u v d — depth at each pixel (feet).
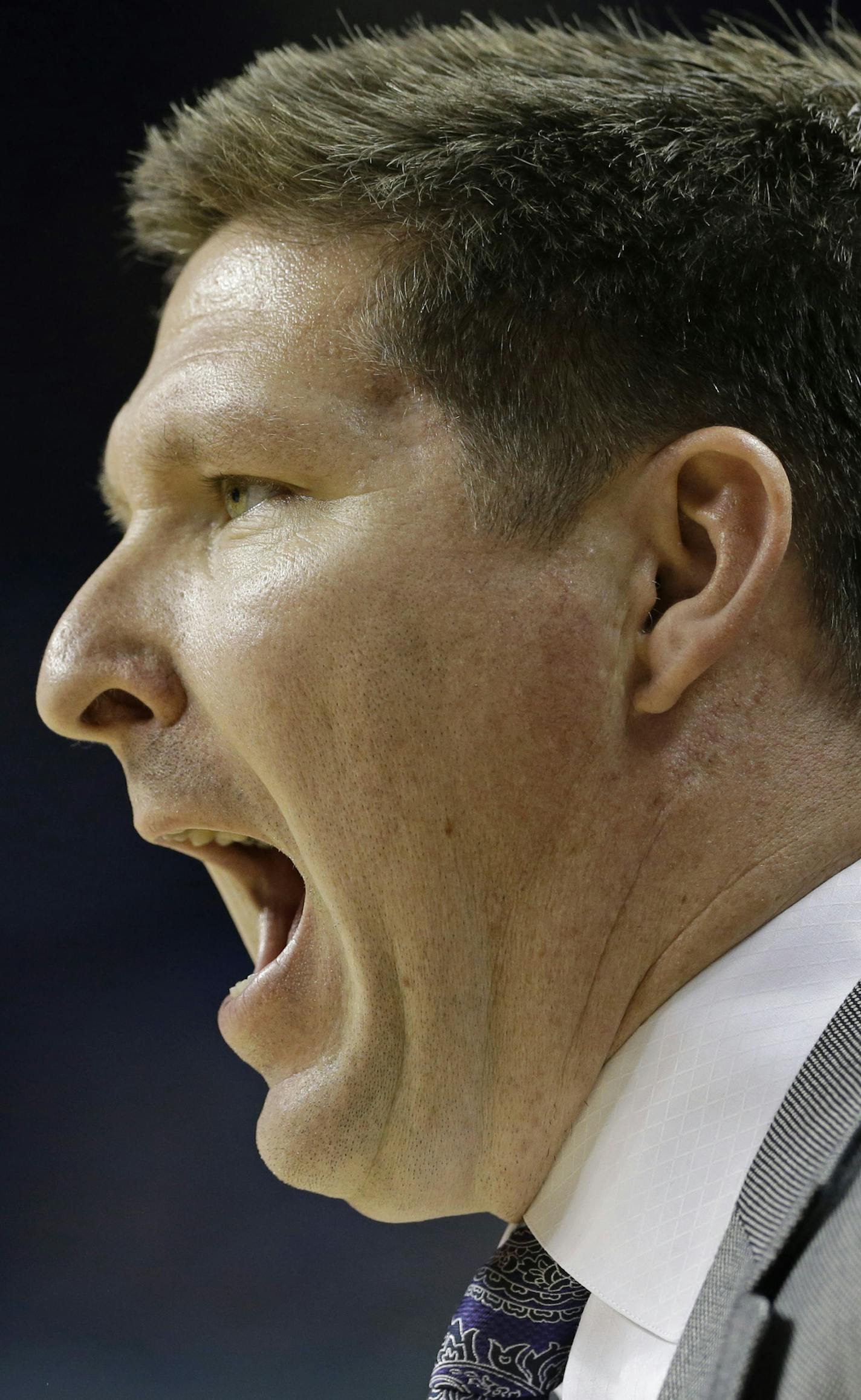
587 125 11.62
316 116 11.99
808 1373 7.77
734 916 10.84
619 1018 11.02
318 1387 25.26
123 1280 28.17
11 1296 27.99
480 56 13.16
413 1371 25.46
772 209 11.44
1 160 48.26
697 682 11.01
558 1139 11.21
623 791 10.86
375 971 11.27
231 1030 12.09
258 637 11.08
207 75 46.93
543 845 10.89
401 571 10.84
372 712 10.84
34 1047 35.99
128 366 49.34
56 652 12.16
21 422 49.03
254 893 13.88
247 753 11.34
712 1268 8.96
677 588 11.04
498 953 11.07
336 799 11.03
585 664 10.81
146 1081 34.76
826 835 10.93
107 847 43.55
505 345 10.98
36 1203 30.71
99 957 39.68
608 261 11.13
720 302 11.18
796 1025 10.25
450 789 10.85
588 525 10.91
